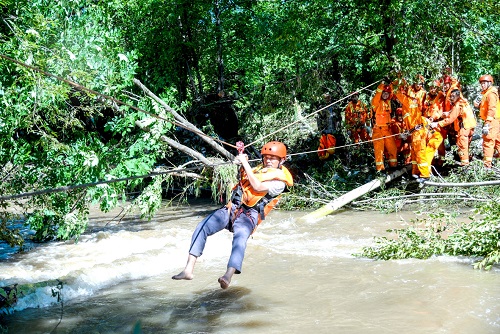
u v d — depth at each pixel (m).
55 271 6.56
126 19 12.76
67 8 7.49
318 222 9.51
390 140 11.06
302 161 14.34
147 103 8.22
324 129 14.66
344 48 13.27
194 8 13.68
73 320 4.74
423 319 4.43
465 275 5.62
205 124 13.95
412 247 6.62
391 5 11.48
